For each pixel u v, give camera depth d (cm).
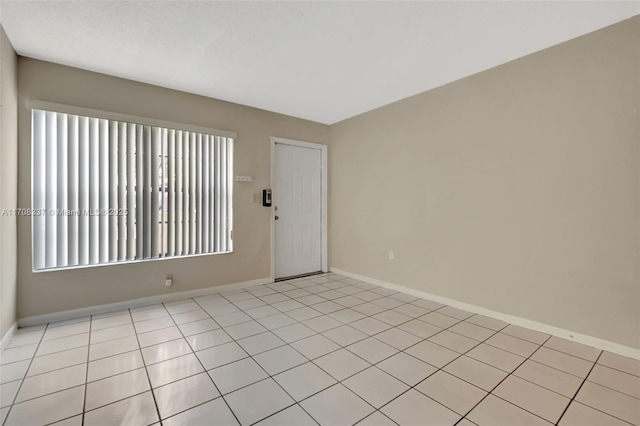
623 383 185
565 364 207
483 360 212
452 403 167
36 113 267
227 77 304
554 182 249
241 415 157
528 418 156
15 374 191
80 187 286
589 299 233
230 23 214
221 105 369
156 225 327
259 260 406
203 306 319
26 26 217
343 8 198
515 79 270
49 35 229
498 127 282
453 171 319
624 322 218
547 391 178
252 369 200
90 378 188
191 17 208
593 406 165
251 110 395
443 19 210
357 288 391
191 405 164
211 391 176
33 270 266
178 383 184
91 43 241
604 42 223
